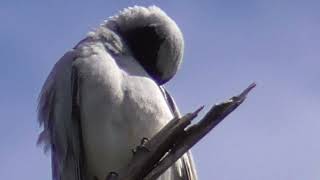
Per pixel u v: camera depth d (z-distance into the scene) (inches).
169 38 402.6
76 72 367.9
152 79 380.8
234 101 309.7
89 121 360.8
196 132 314.0
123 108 358.6
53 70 379.6
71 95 367.6
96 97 358.6
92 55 368.5
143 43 399.5
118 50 378.3
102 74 359.9
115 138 358.3
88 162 368.5
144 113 358.6
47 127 378.9
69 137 367.6
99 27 391.9
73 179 366.3
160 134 315.6
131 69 368.8
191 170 379.9
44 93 379.6
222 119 312.3
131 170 318.7
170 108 384.5
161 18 402.3
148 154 316.2
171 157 317.4
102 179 366.9
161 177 367.2
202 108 312.2
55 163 375.2
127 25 398.6
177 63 410.6
